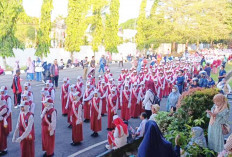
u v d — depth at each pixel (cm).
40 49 3312
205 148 614
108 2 4647
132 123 1209
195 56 3716
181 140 609
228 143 477
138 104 1302
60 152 852
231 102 1498
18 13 2888
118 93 1420
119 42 5116
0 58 3048
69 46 3912
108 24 4638
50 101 797
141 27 5659
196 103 756
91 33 4744
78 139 915
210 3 5069
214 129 644
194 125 726
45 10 3278
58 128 1101
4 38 2855
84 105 1212
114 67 3656
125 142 758
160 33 5297
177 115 750
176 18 5172
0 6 2770
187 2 5169
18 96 1387
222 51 4856
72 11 3841
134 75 1691
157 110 826
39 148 883
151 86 1355
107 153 628
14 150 868
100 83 1377
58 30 5497
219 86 1520
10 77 2477
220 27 5028
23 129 739
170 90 1848
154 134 441
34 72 2353
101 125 1081
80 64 3759
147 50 5656
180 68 1894
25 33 5566
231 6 5656
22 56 3384
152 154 436
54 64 1948
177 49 6197
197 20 5066
